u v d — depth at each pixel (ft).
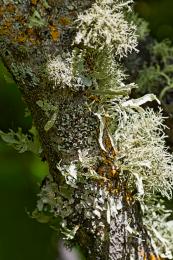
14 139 2.83
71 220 2.67
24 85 2.60
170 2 4.56
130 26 2.62
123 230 2.66
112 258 2.66
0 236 4.16
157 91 3.29
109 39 2.54
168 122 3.16
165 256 2.81
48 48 2.55
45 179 2.72
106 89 2.60
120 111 2.65
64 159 2.62
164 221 2.92
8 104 4.20
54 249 4.21
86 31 2.54
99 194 2.63
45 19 2.54
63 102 2.59
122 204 2.66
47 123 2.58
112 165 2.64
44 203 2.81
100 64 2.59
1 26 2.56
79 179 2.62
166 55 3.33
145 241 2.72
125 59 3.27
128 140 2.66
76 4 2.54
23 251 4.18
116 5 2.58
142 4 4.40
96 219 2.64
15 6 2.54
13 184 4.20
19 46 2.56
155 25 4.45
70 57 2.55
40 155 2.82
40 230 4.22
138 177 2.65
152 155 2.69
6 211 4.18
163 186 2.72
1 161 4.20
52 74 2.55
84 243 2.69
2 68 2.78
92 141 2.61
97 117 2.61
